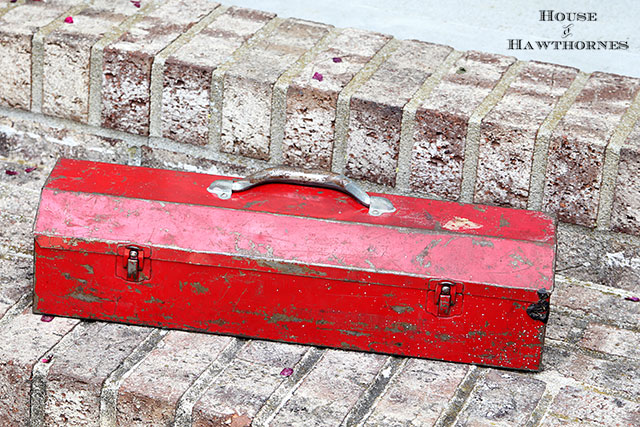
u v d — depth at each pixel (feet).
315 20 12.19
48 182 8.40
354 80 9.75
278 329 8.27
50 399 7.98
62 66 10.03
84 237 8.11
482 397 7.84
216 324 8.32
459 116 9.19
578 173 9.05
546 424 7.60
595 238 9.25
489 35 12.07
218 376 7.93
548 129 9.08
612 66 11.49
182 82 9.76
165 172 8.71
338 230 8.09
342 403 7.72
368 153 9.57
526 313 7.92
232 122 9.81
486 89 9.79
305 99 9.52
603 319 8.80
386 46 10.54
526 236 8.13
